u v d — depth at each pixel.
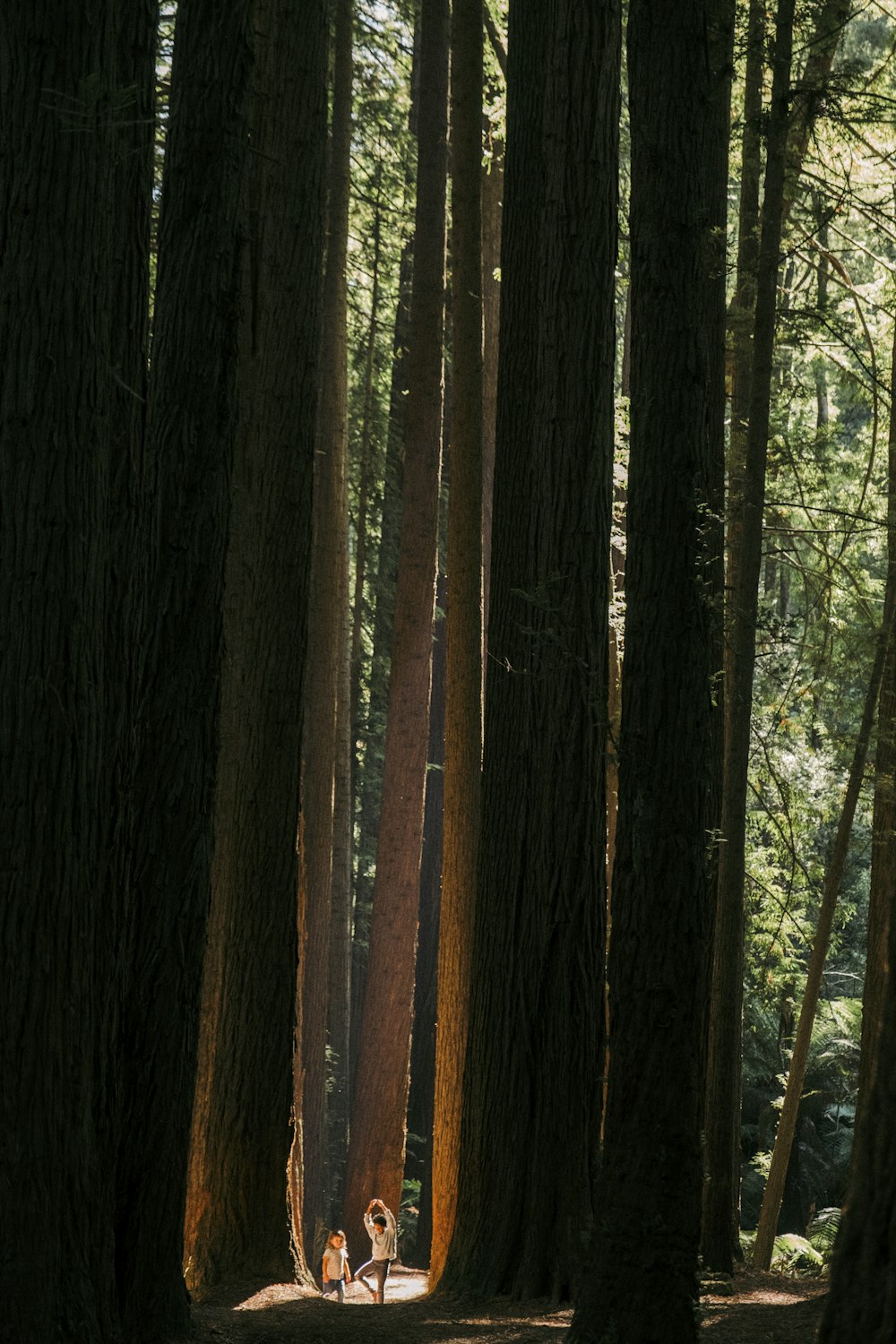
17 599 6.32
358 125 25.00
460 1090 13.56
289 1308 10.12
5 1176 6.23
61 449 6.35
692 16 7.17
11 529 6.33
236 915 11.84
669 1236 6.53
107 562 7.17
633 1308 6.46
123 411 7.49
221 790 12.02
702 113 7.18
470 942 13.99
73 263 6.37
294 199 12.38
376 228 26.70
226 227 8.16
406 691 19.62
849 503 17.83
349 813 24.11
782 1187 14.88
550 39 11.49
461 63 15.37
